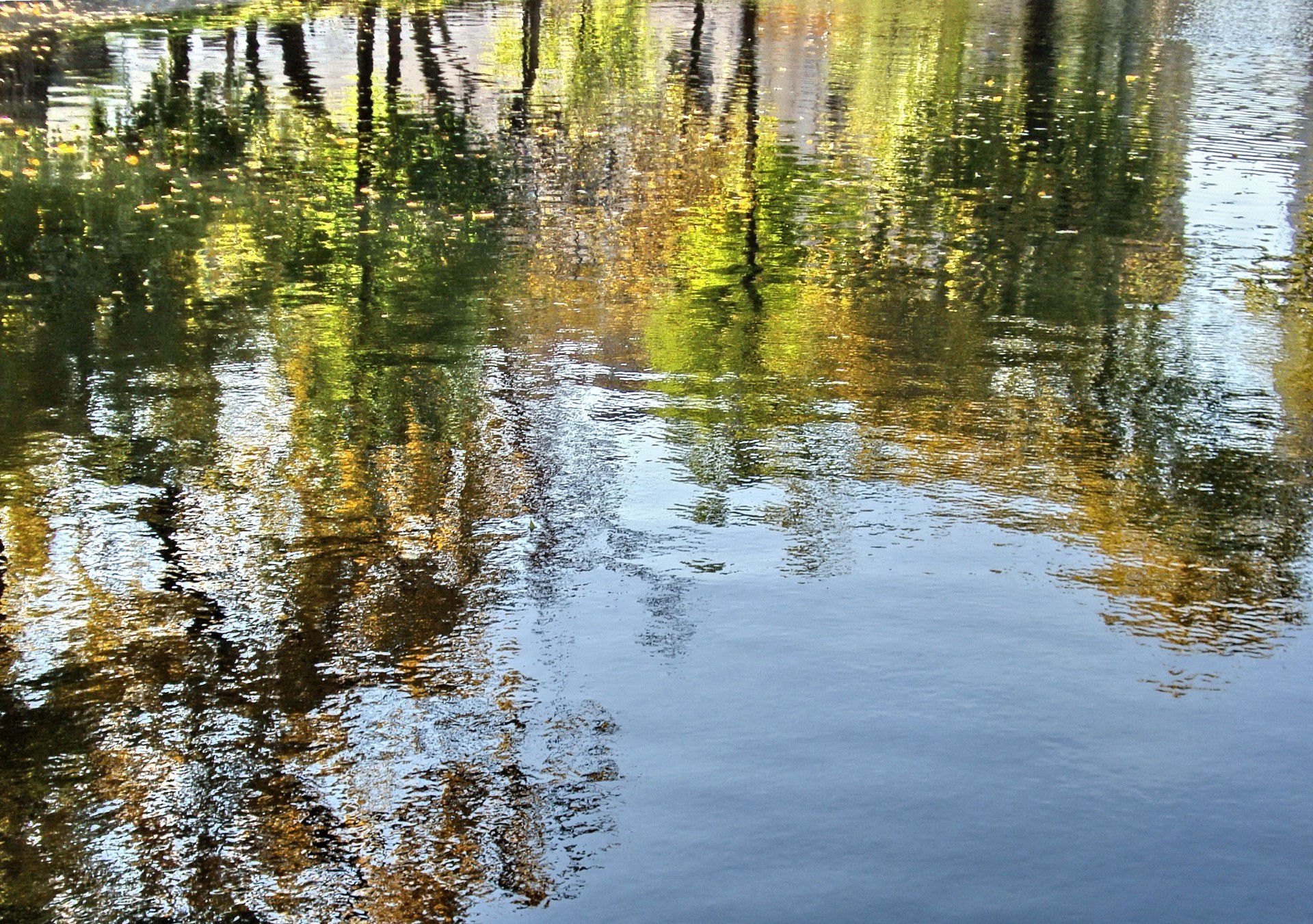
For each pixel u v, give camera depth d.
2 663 4.23
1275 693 4.07
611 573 4.82
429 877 3.24
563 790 3.54
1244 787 3.57
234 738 3.83
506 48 20.19
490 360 7.29
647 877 3.21
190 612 4.55
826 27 24.47
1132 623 4.50
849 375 7.17
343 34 20.73
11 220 10.05
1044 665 4.19
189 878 3.25
